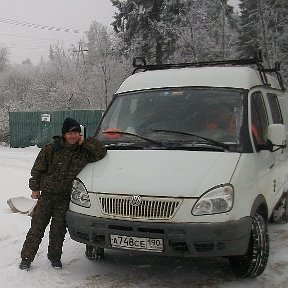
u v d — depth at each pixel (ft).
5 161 59.52
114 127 18.39
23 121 84.12
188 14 110.32
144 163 15.35
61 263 17.43
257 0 119.85
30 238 16.94
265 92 20.44
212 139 16.43
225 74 18.76
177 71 19.81
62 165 16.42
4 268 17.02
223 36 115.55
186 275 16.69
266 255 15.57
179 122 17.40
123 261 18.17
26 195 32.09
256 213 15.99
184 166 14.85
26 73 150.92
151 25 107.45
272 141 17.25
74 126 16.20
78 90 114.73
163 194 14.02
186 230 13.74
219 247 13.96
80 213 15.34
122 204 14.42
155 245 14.10
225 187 14.19
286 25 126.72
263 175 17.07
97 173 15.66
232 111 17.21
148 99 18.78
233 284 15.83
